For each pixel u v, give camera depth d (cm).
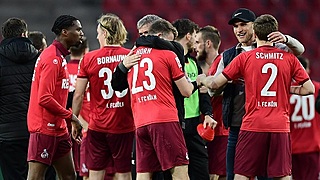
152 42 2489
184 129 2888
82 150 3170
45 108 2577
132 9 7056
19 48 2758
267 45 2484
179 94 2539
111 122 2764
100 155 2812
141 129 2475
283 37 2458
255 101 2459
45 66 2564
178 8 7112
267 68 2453
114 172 2980
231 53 2703
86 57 2766
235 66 2489
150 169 2502
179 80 2473
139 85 2483
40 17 6744
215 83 2522
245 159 2472
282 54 2477
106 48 2762
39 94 2558
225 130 3039
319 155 3519
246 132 2470
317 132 3475
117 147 2788
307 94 2505
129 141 2794
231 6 7188
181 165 2458
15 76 2772
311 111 3447
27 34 2892
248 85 2472
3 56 2777
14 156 2803
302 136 3459
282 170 2455
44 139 2619
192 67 2916
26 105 2788
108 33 2753
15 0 6756
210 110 2830
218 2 7181
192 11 7119
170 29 2575
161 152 2439
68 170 2747
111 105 2761
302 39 7244
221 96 3016
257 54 2469
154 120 2441
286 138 2466
